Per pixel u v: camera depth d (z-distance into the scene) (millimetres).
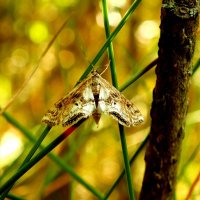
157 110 90
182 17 83
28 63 245
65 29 228
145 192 96
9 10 240
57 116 99
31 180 193
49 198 195
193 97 190
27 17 241
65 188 197
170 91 88
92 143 206
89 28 227
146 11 233
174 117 89
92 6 227
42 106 228
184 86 88
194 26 84
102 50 90
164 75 87
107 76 207
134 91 201
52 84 229
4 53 247
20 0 240
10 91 250
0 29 244
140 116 109
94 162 213
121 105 108
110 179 217
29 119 227
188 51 85
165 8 83
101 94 106
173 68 86
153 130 92
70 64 226
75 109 101
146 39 223
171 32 84
